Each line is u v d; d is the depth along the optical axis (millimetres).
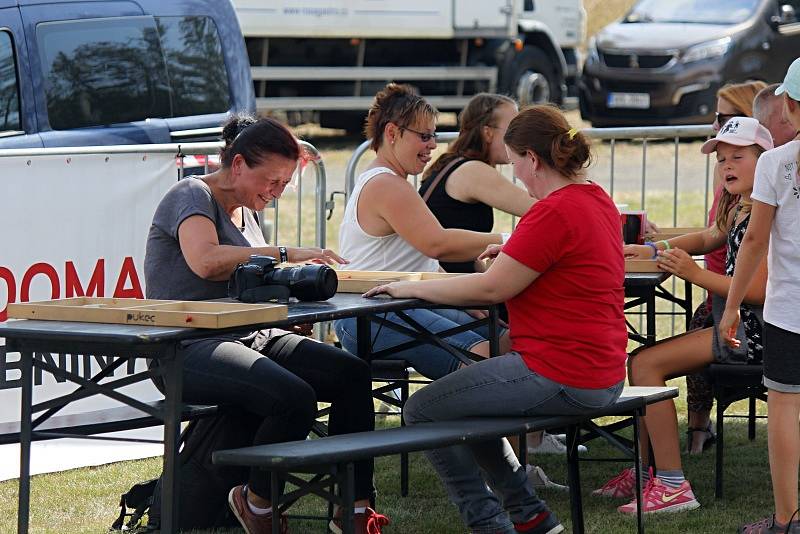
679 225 20672
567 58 37188
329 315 7047
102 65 14102
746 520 8797
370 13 31625
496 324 8250
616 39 31359
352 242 9352
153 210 10812
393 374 9203
